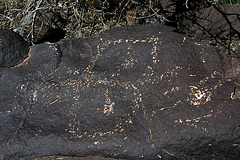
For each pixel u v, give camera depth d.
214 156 2.01
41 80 2.54
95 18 4.45
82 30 4.40
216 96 2.18
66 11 4.57
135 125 2.15
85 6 4.48
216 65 2.49
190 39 2.72
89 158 2.10
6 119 2.29
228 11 3.44
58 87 2.47
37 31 4.22
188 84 2.29
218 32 3.57
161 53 2.54
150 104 2.27
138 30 2.92
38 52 2.79
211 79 2.34
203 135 1.99
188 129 2.02
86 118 2.27
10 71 2.61
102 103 2.35
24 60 2.76
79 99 2.39
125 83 2.44
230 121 2.00
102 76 2.51
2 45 2.61
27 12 4.16
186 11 4.06
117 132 2.11
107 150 2.06
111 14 4.54
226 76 2.49
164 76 2.41
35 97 2.43
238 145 1.97
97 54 2.76
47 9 4.43
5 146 2.09
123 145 2.04
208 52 2.59
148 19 4.18
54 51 2.75
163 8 4.16
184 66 2.43
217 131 1.98
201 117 2.06
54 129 2.19
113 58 2.68
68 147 2.07
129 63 2.60
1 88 2.51
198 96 2.21
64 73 2.59
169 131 2.03
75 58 2.75
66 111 2.33
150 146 2.03
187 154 2.02
